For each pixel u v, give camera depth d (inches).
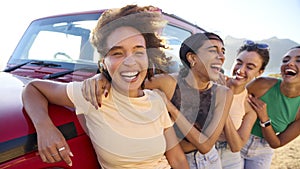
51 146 47.3
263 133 94.1
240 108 83.7
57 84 56.6
